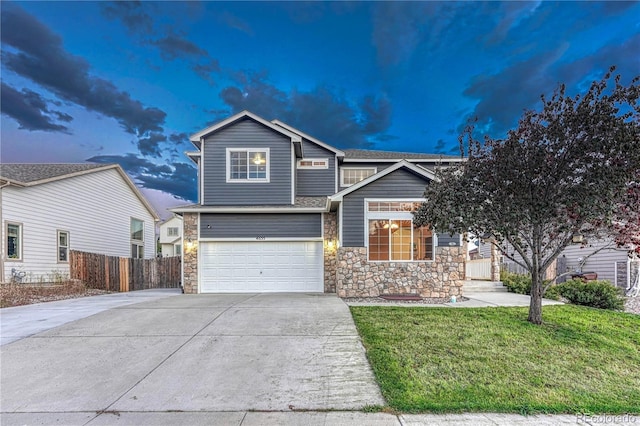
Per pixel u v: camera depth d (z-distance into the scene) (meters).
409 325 6.46
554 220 6.14
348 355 4.96
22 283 11.41
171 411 3.46
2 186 11.97
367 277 10.52
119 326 6.49
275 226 12.49
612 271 12.85
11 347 5.34
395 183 10.76
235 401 3.67
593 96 5.59
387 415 3.39
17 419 3.32
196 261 12.33
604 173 5.13
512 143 6.01
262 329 6.26
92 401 3.68
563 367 4.66
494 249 12.74
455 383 4.09
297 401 3.67
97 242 16.75
